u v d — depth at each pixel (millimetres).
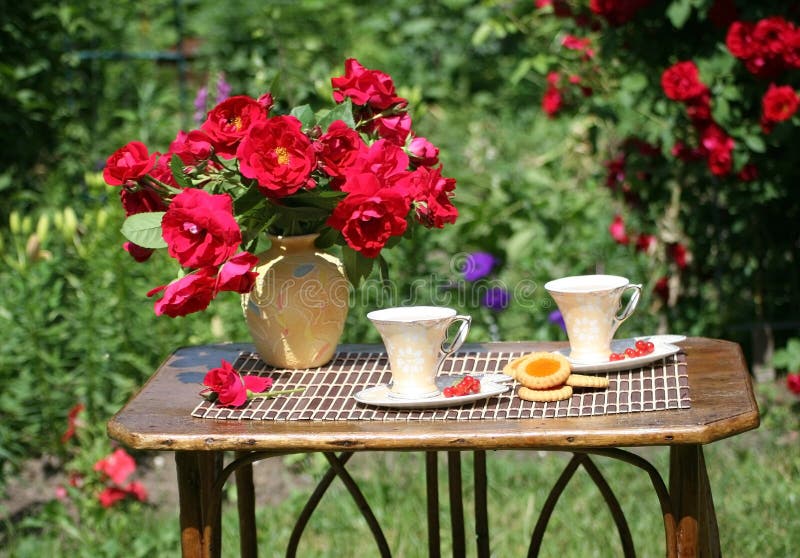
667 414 1816
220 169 2127
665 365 2098
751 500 3375
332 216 1978
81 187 4754
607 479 3578
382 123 2188
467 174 5289
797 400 4070
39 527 3445
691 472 1831
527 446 1772
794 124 3746
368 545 3246
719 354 2172
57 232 4082
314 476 3740
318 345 2191
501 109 7617
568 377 1941
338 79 2188
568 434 1758
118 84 5477
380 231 1968
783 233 4266
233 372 1992
